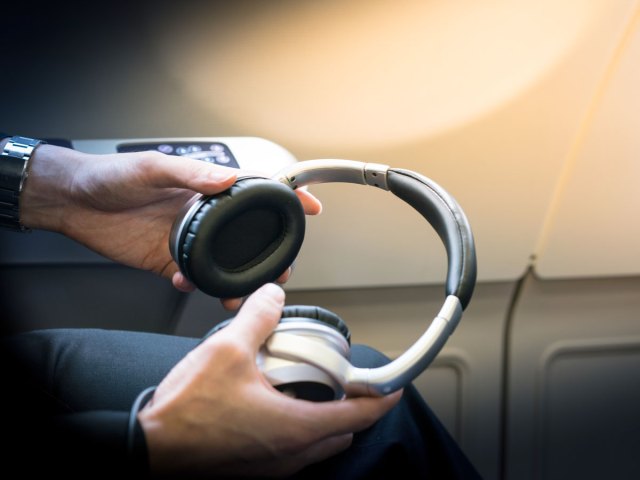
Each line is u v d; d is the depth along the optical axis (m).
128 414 0.55
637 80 1.10
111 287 0.96
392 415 0.65
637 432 1.35
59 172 0.82
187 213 0.63
